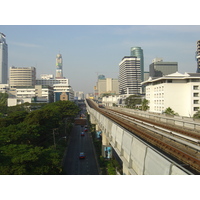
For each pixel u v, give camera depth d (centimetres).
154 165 1239
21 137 2898
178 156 1595
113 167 3247
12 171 1928
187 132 2814
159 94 7519
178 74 7244
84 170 3369
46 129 4016
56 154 2458
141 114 5941
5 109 8731
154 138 2152
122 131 2114
